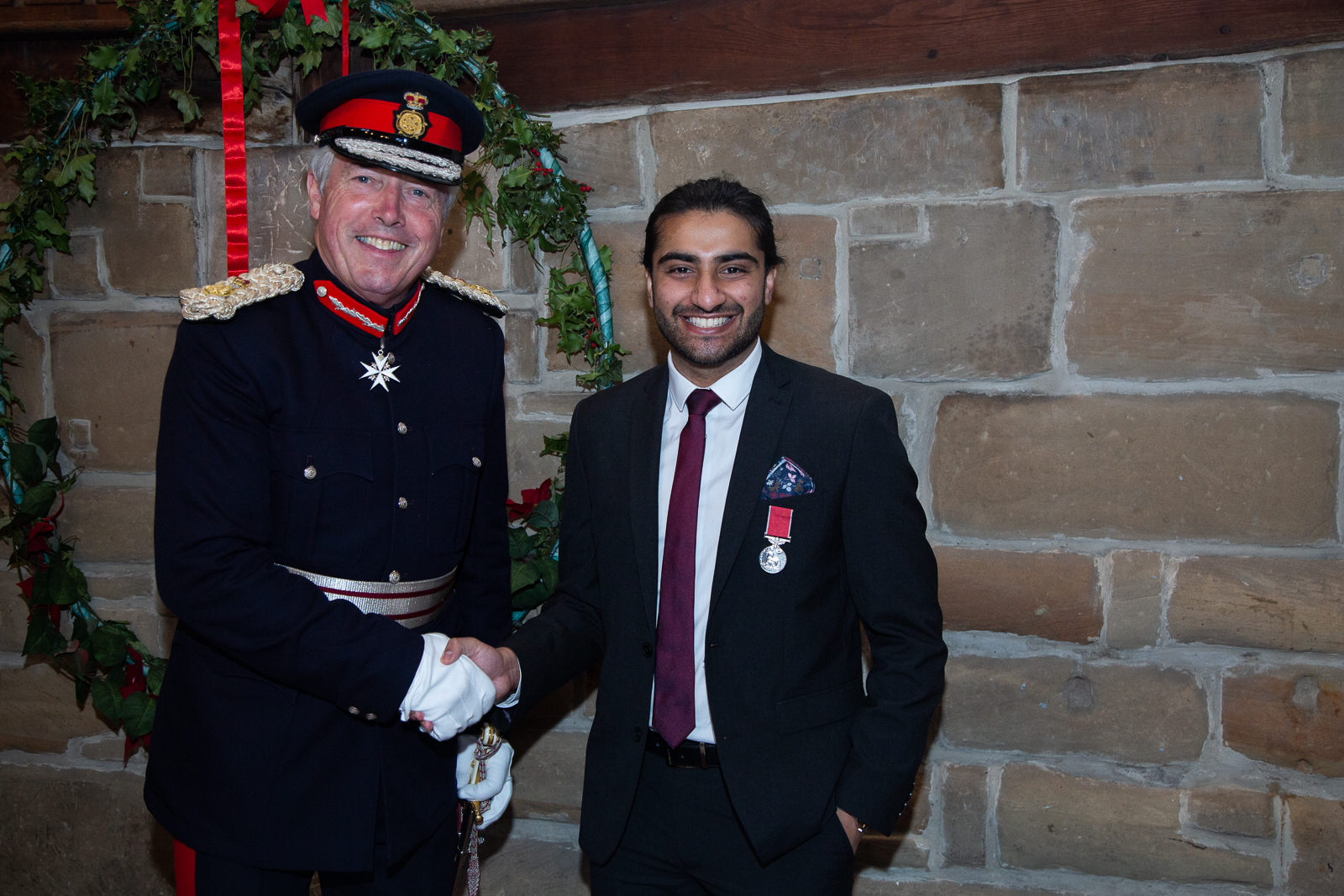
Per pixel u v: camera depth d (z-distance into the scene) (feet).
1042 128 5.84
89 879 7.31
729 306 4.33
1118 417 5.90
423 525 4.58
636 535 4.60
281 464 4.25
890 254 6.09
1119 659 6.06
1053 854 6.22
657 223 4.48
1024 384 6.04
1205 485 5.84
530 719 6.86
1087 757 6.15
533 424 6.70
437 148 4.39
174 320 6.89
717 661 4.38
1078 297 5.90
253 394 4.18
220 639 4.11
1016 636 6.20
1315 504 5.73
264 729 4.30
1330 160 5.55
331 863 4.27
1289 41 5.54
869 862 6.50
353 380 4.45
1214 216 5.69
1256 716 5.90
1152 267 5.79
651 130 6.35
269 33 6.40
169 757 4.49
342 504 4.32
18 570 7.14
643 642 4.57
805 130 6.14
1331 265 5.59
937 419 6.14
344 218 4.29
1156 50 5.70
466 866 5.01
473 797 4.85
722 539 4.42
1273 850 5.91
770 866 4.38
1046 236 5.89
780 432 4.52
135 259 6.86
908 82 6.01
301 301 4.50
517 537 6.39
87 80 6.47
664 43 6.30
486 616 5.12
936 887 6.38
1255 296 5.69
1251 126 5.63
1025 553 6.10
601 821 4.59
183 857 4.48
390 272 4.38
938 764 6.34
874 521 4.42
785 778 4.32
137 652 7.04
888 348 6.15
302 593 4.13
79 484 7.07
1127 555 5.98
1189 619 5.93
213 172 6.76
